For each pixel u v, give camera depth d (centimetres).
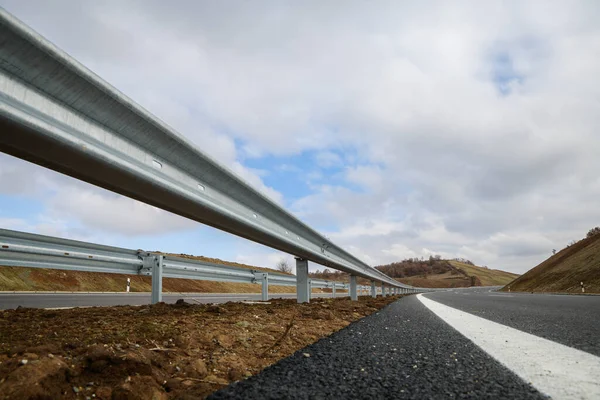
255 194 339
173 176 232
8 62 134
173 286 2381
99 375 137
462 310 568
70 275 1792
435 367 169
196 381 150
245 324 293
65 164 177
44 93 149
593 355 194
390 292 1989
